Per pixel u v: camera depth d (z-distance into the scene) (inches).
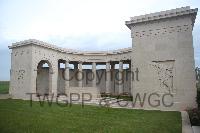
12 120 619.5
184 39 952.3
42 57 1599.4
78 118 680.4
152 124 601.9
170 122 634.8
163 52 987.3
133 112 831.7
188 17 951.6
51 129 518.0
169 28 984.3
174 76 956.0
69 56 1882.4
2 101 1230.9
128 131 515.5
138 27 1053.2
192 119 620.1
